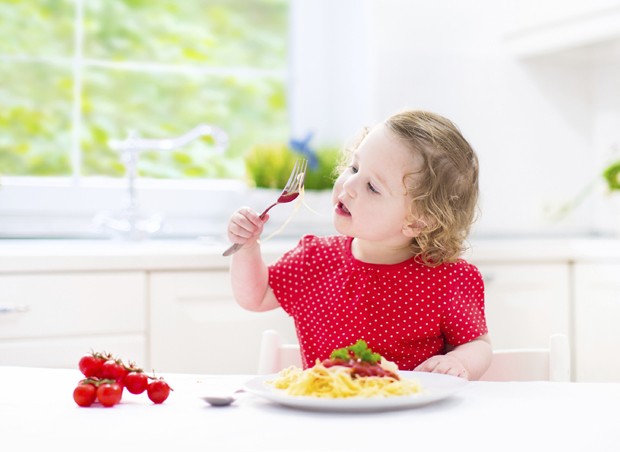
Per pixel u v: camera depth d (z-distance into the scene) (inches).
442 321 55.1
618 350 94.7
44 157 111.0
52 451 30.0
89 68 112.9
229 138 119.3
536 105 120.1
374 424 34.1
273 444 30.8
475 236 116.5
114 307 85.6
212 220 115.8
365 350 39.9
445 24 116.6
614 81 119.3
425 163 53.1
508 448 30.5
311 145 122.0
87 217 111.2
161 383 39.4
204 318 88.7
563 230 121.6
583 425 34.3
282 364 57.1
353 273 56.0
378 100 114.1
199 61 118.2
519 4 114.1
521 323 98.3
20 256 82.5
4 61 109.6
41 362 83.3
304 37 122.7
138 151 106.8
